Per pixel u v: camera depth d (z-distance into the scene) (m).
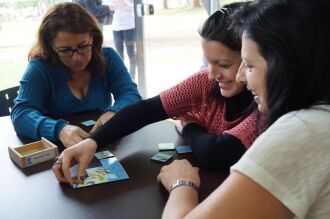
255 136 1.02
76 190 0.97
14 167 1.13
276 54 0.62
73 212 0.87
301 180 0.59
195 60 3.60
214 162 1.06
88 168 1.08
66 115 1.68
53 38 1.57
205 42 1.08
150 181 1.00
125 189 0.97
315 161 0.59
